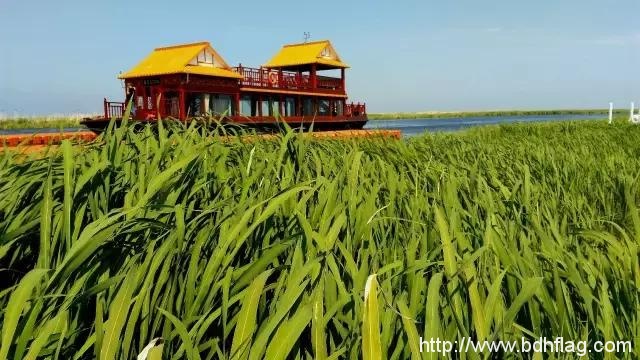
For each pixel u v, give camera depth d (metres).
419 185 3.94
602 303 2.00
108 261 2.21
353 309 2.02
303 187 2.17
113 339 1.61
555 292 2.04
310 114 36.94
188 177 3.10
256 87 32.16
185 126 4.33
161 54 29.23
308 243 2.06
